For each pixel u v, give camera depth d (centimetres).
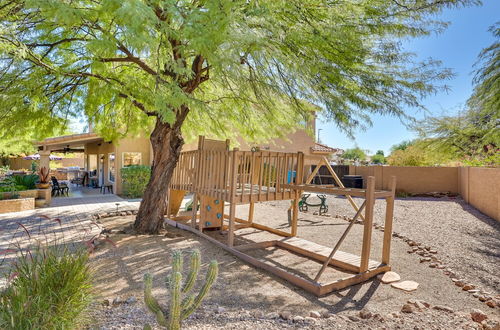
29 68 571
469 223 916
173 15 421
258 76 606
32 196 1082
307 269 539
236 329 297
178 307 220
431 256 605
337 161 3356
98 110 814
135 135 977
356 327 320
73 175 2452
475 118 1656
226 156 654
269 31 509
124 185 1388
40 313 254
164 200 737
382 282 484
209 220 775
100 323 298
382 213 1107
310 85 585
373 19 536
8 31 420
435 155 1828
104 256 536
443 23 528
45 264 298
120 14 351
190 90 689
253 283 457
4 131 666
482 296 422
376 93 574
